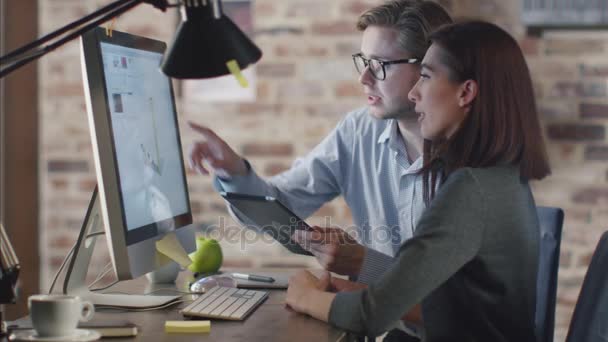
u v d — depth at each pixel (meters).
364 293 1.57
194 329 1.50
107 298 1.75
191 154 2.26
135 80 1.80
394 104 2.23
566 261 3.27
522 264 1.66
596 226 3.25
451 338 1.66
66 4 3.47
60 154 3.52
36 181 3.54
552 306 2.14
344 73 3.35
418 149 2.28
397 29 2.21
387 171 2.35
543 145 1.72
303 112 3.38
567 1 3.21
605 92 3.23
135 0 1.49
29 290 3.53
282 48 3.38
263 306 1.77
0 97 3.51
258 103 3.41
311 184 2.47
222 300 1.74
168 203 1.90
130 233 1.63
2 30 3.48
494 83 1.68
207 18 1.54
